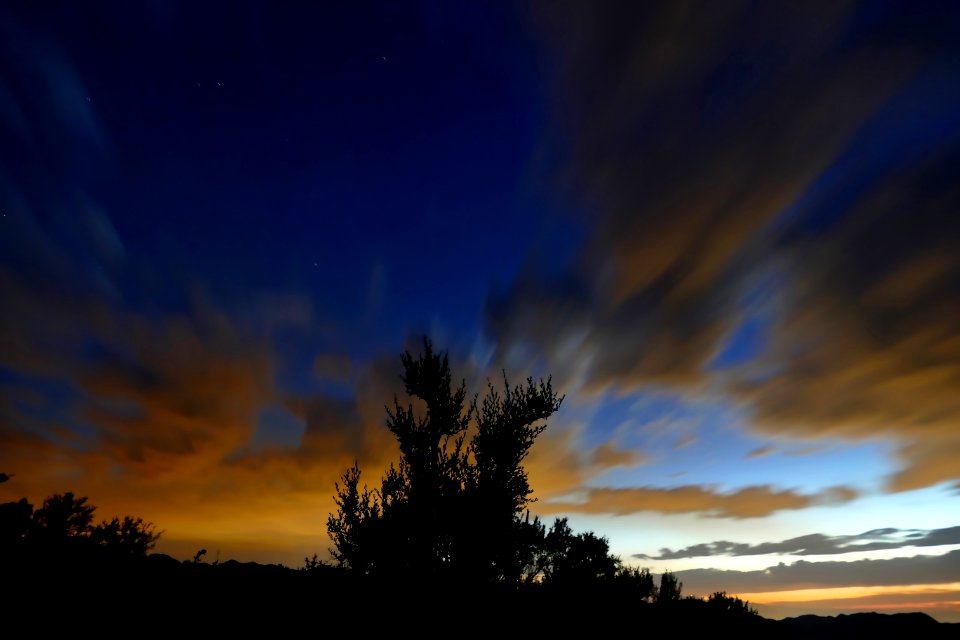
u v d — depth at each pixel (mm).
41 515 8570
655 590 18750
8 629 6195
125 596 7910
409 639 9016
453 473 12359
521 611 11219
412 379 13297
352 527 11930
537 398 13039
